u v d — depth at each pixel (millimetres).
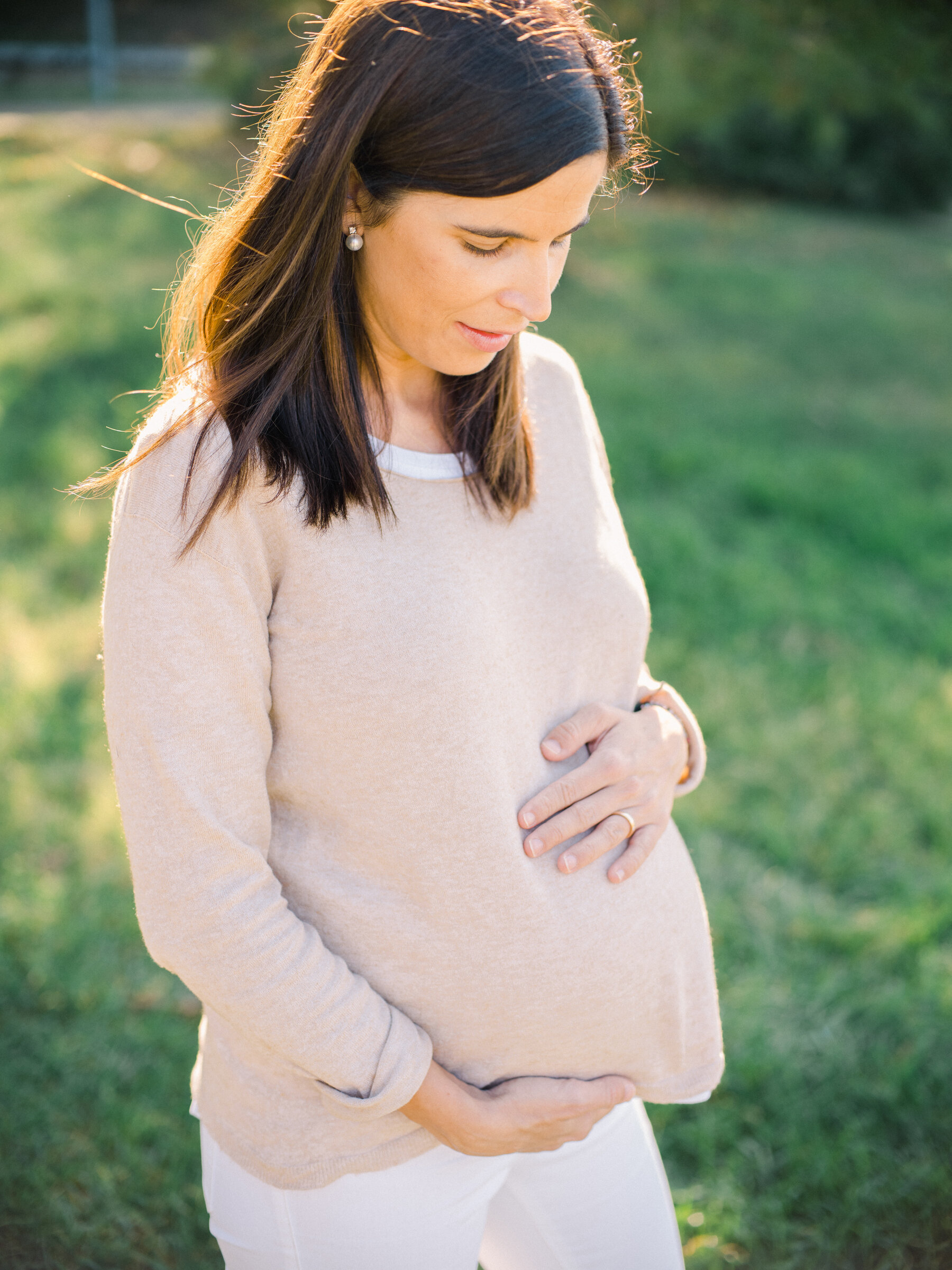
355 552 1030
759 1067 2295
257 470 977
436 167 919
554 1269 1333
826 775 3279
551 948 1141
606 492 1330
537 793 1175
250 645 997
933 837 3041
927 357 8086
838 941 2654
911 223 14141
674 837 1323
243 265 1011
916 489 5555
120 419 5469
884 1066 2324
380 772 1055
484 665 1086
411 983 1112
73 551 4324
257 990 1010
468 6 920
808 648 4008
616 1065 1241
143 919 1018
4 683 3486
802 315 8812
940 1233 2031
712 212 12891
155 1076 2244
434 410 1147
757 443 6023
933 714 3580
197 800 979
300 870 1102
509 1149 1154
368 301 1058
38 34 17188
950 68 8859
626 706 1313
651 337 7867
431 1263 1177
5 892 2662
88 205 9094
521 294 990
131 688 965
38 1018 2365
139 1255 1954
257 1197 1150
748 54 8523
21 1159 2072
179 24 17859
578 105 922
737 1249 2014
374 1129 1116
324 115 954
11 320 6688
